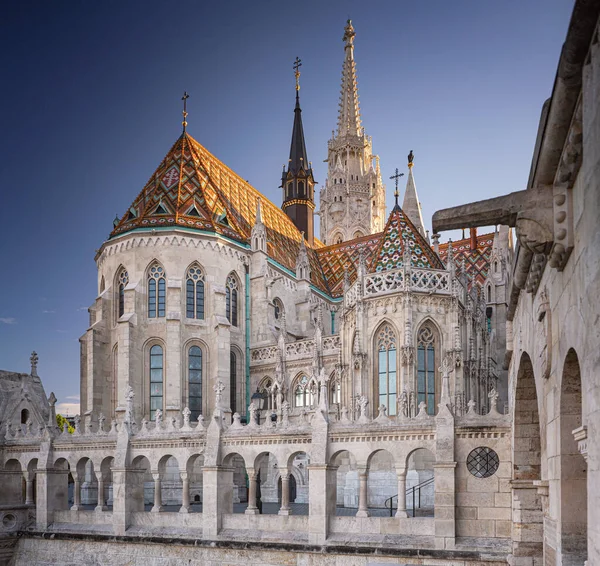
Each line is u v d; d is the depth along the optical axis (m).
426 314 49.12
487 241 72.12
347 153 111.00
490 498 29.73
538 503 26.22
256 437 35.75
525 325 19.38
